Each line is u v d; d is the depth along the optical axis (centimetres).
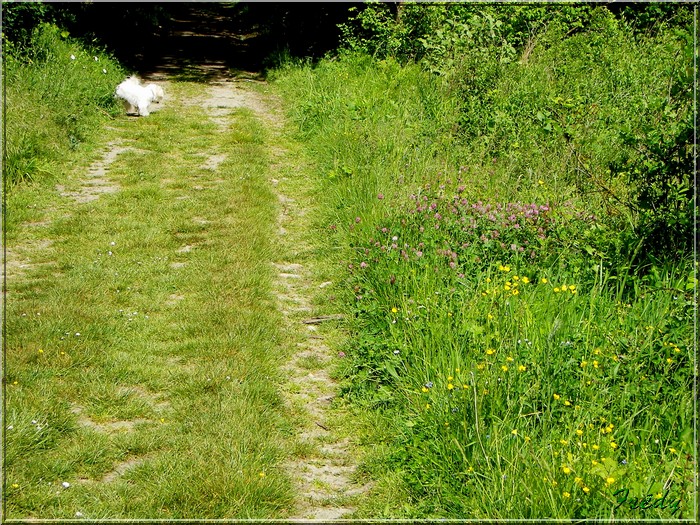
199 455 455
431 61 1395
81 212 891
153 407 514
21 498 411
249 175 1054
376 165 939
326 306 682
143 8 2464
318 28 2048
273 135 1304
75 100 1284
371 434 487
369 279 674
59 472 438
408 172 885
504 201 757
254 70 1955
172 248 801
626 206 688
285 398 536
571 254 620
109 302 666
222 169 1090
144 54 2100
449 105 1140
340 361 580
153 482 431
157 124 1332
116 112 1379
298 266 785
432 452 444
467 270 613
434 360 505
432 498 416
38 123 1095
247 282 716
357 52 1642
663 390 447
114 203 927
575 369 461
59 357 562
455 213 718
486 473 399
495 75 1202
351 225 798
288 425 500
